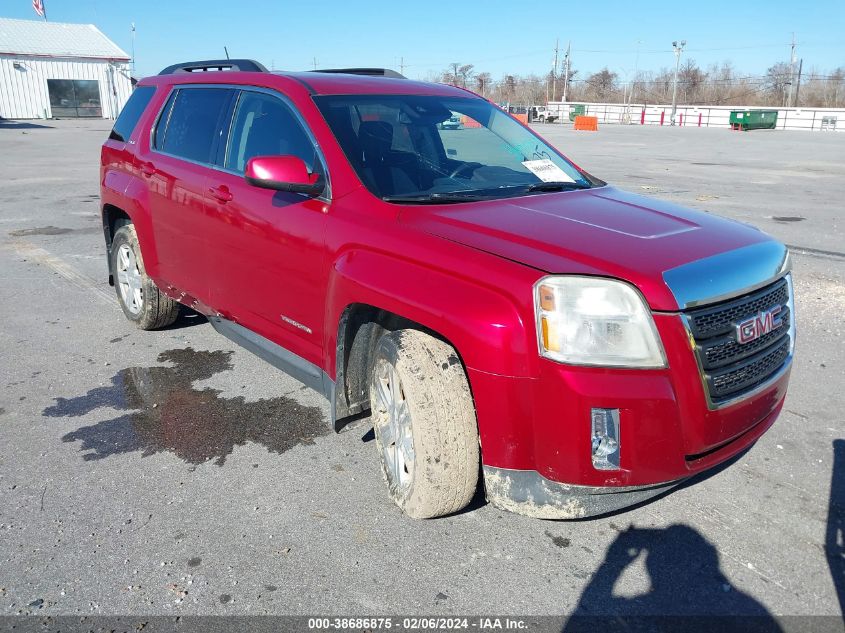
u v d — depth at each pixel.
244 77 4.37
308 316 3.65
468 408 2.89
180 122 4.90
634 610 2.70
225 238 4.21
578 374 2.55
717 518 3.27
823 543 3.09
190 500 3.41
